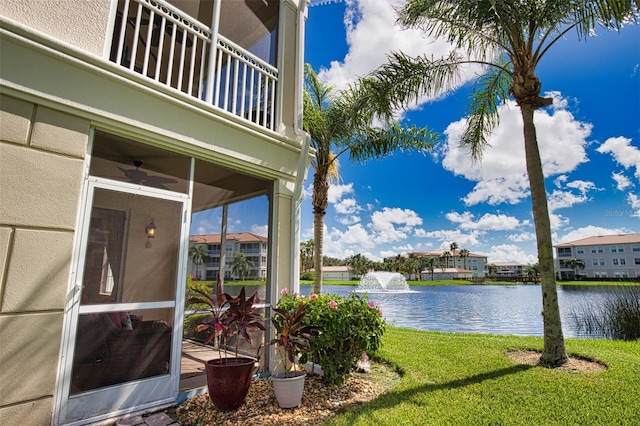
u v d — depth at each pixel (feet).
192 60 12.92
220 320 11.28
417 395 12.17
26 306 8.52
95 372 9.70
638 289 32.14
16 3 9.09
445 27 18.24
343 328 12.85
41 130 9.16
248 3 17.51
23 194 8.73
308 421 10.24
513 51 17.85
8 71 8.69
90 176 10.12
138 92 11.16
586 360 16.90
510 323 42.27
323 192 26.48
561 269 201.05
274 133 15.30
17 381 8.23
